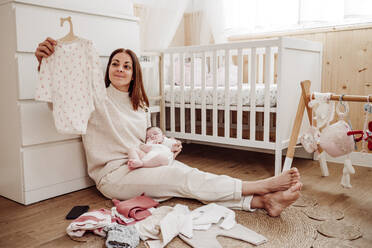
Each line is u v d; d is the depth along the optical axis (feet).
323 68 8.36
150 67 8.44
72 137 6.11
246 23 9.22
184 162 8.32
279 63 6.68
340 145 5.77
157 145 6.00
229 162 8.34
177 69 9.66
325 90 8.39
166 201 5.42
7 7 5.29
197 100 8.34
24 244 4.23
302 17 8.18
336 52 8.13
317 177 6.98
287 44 6.75
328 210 5.17
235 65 10.25
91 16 6.28
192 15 10.77
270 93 7.18
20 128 5.41
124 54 5.96
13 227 4.71
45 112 5.67
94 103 5.64
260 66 9.48
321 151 6.90
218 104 7.98
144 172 5.28
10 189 5.82
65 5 5.97
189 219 4.44
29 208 5.43
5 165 5.84
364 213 5.08
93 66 5.40
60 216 5.09
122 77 5.90
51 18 5.64
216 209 4.79
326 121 6.15
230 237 4.26
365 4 7.44
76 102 5.29
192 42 10.82
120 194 5.44
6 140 5.72
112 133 5.75
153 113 9.05
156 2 8.75
